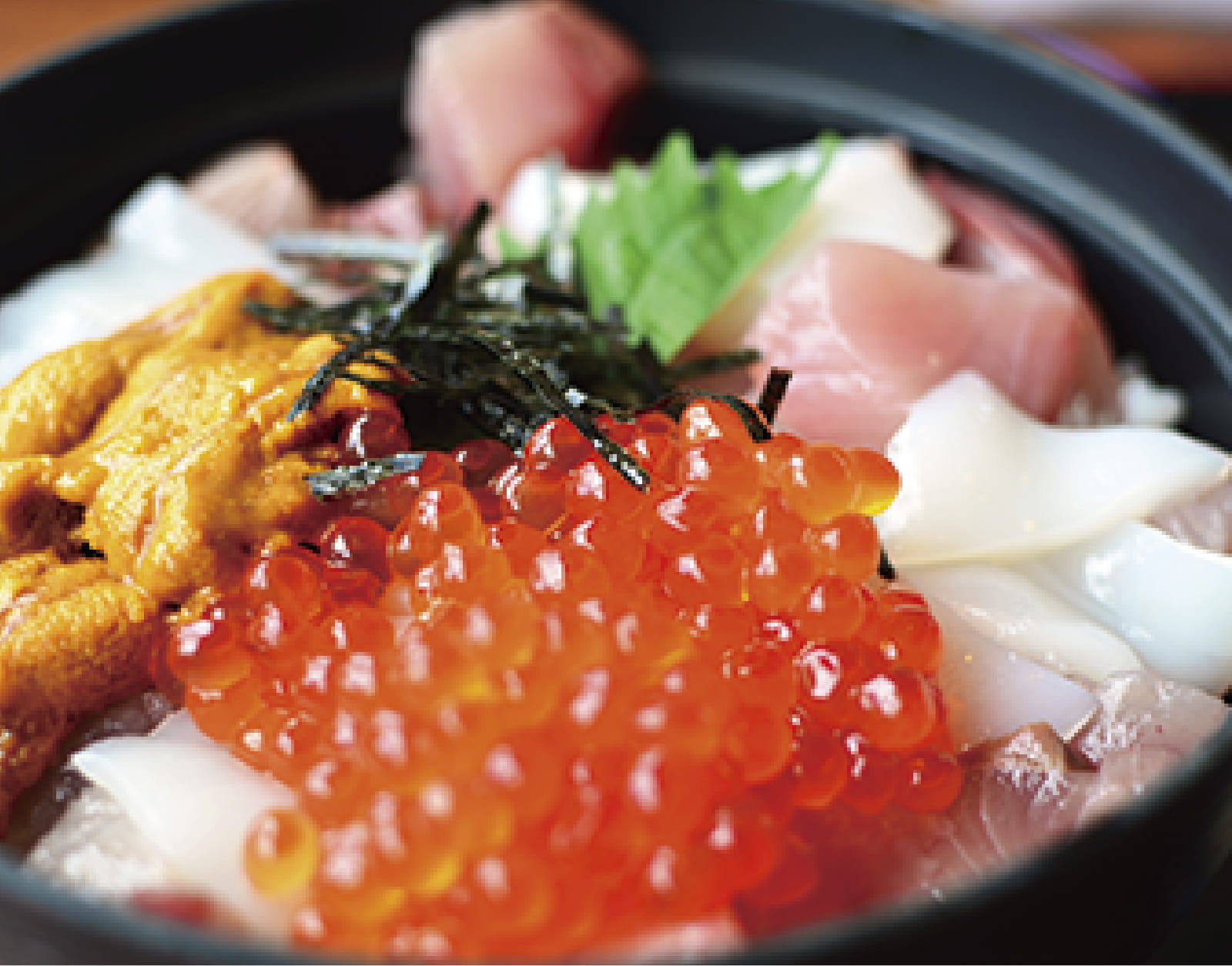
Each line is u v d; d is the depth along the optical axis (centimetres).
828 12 30
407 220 29
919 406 24
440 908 19
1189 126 27
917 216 27
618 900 19
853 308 25
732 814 19
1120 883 20
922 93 30
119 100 29
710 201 27
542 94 30
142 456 22
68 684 22
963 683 22
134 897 20
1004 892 19
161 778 21
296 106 31
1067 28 37
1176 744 22
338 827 20
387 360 23
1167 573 23
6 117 28
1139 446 24
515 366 23
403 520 22
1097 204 28
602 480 21
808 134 31
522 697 19
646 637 20
